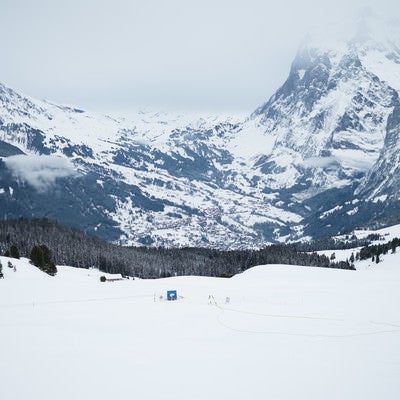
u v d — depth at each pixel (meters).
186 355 36.69
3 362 35.41
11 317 55.56
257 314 55.62
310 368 32.69
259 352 37.22
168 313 57.59
